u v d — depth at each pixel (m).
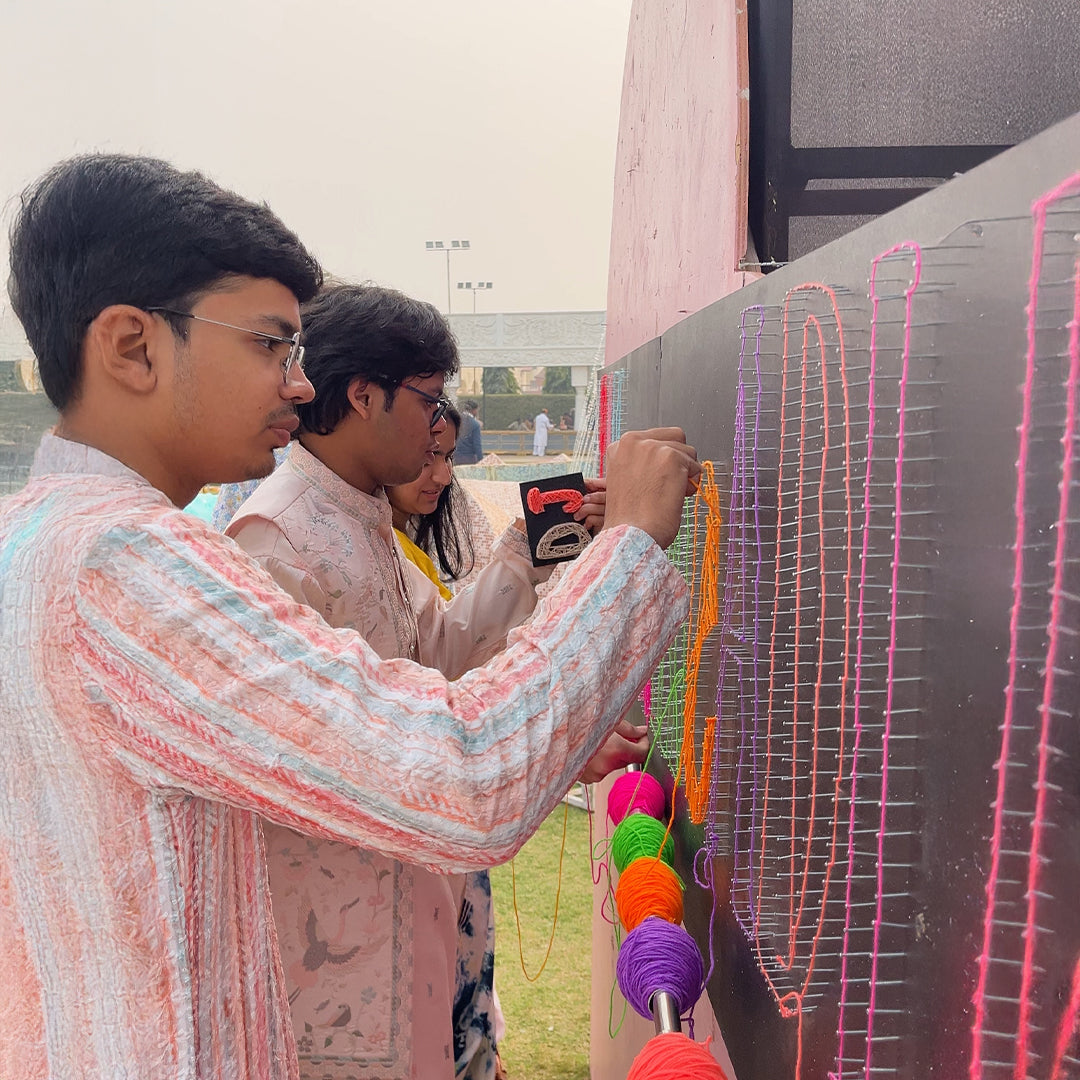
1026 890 0.41
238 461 0.67
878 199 1.06
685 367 1.26
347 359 1.07
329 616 1.07
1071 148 0.37
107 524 0.56
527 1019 2.64
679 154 1.61
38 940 0.60
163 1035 0.59
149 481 0.65
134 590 0.55
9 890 0.60
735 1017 0.96
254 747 0.55
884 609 0.57
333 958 1.03
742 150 1.10
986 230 0.44
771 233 1.12
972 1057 0.45
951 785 0.48
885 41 1.01
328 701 0.55
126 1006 0.59
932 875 0.50
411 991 1.06
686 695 1.22
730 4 1.16
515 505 5.28
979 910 0.45
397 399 1.10
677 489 0.73
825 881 0.67
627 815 1.32
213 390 0.64
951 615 0.48
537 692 0.61
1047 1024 0.39
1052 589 0.38
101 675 0.55
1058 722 0.38
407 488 1.81
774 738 0.82
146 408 0.63
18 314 0.64
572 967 2.92
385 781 0.55
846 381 0.64
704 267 1.36
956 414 0.47
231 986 0.65
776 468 0.81
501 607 1.28
